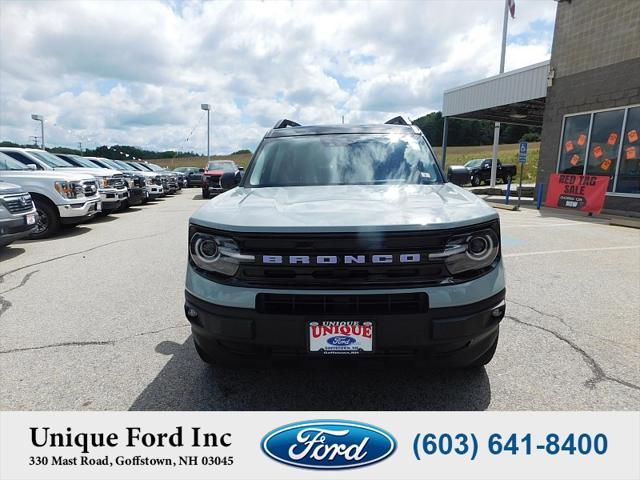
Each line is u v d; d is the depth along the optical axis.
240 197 2.73
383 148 3.41
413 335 2.04
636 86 10.68
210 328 2.16
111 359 3.07
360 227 2.03
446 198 2.54
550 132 13.33
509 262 5.90
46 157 10.91
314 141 3.53
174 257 6.50
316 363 2.14
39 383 2.74
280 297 2.06
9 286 4.95
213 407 2.47
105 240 8.07
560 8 12.73
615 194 11.28
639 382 2.68
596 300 4.27
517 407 2.43
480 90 17.20
